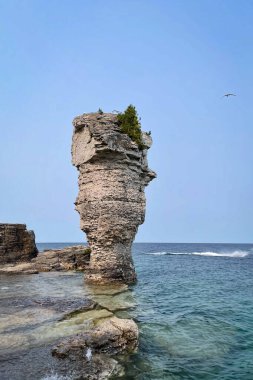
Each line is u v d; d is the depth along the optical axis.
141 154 39.28
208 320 22.89
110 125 36.12
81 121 37.66
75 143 39.81
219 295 32.88
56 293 28.59
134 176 37.44
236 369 15.24
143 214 40.25
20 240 53.31
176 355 16.66
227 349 17.58
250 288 37.84
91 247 37.50
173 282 42.59
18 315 19.97
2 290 30.11
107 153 35.03
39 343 15.71
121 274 36.28
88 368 13.84
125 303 27.12
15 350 14.95
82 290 30.97
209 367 15.41
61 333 16.95
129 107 37.62
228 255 119.25
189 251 158.00
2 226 50.72
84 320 19.19
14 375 12.88
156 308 26.22
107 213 35.22
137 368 14.98
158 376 14.38
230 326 21.52
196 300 30.02
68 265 49.81
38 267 48.44
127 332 16.55
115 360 14.94
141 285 37.91
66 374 13.22
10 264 49.59
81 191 38.12
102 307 23.84
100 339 15.54
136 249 188.12
